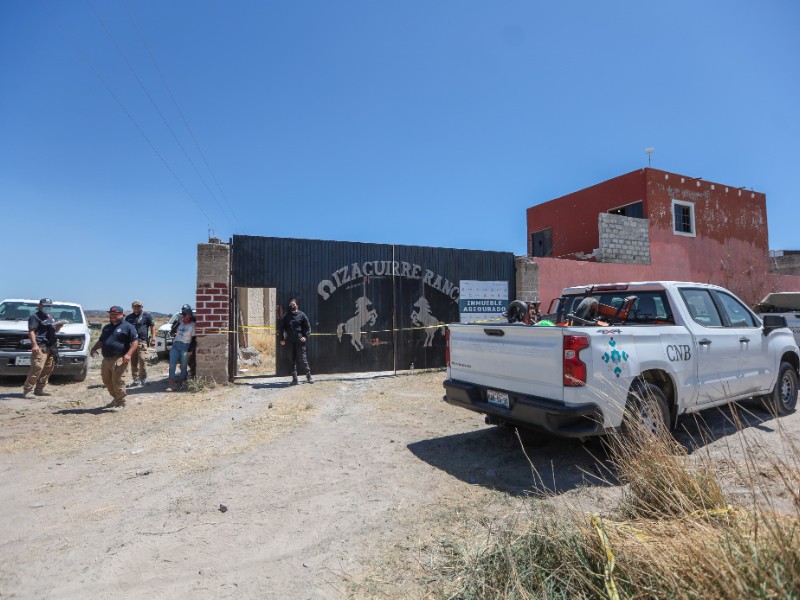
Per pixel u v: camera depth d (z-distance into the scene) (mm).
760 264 21328
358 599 2602
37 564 3004
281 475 4539
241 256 9508
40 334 8969
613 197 19344
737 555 2035
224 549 3182
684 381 4887
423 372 10805
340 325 10328
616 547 2369
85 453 5250
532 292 12633
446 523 3488
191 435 5918
